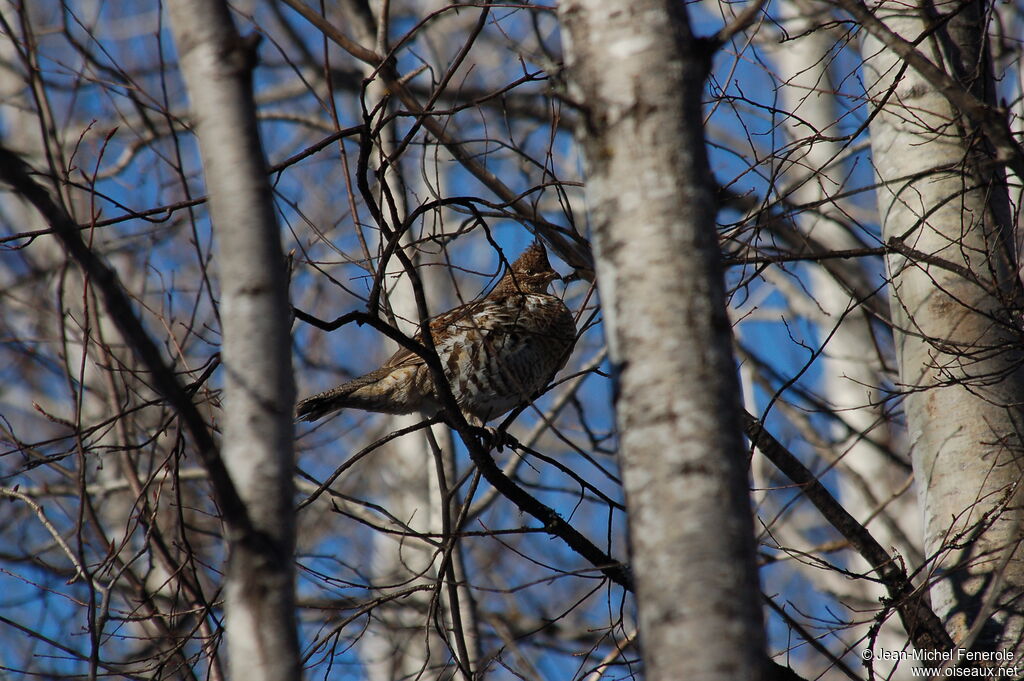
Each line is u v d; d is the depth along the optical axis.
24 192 4.78
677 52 6.33
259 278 5.80
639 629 5.66
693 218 6.06
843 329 18.59
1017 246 9.11
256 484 5.55
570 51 6.58
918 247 10.09
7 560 12.86
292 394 5.80
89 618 8.93
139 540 13.88
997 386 9.59
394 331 8.30
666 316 5.89
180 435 9.25
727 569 5.51
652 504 5.67
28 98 17.98
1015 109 12.46
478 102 8.37
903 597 8.91
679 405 5.75
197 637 9.77
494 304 12.95
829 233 18.22
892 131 10.52
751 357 14.66
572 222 8.74
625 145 6.21
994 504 9.32
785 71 18.38
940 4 10.27
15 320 17.89
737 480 5.69
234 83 6.02
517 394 12.95
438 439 14.16
